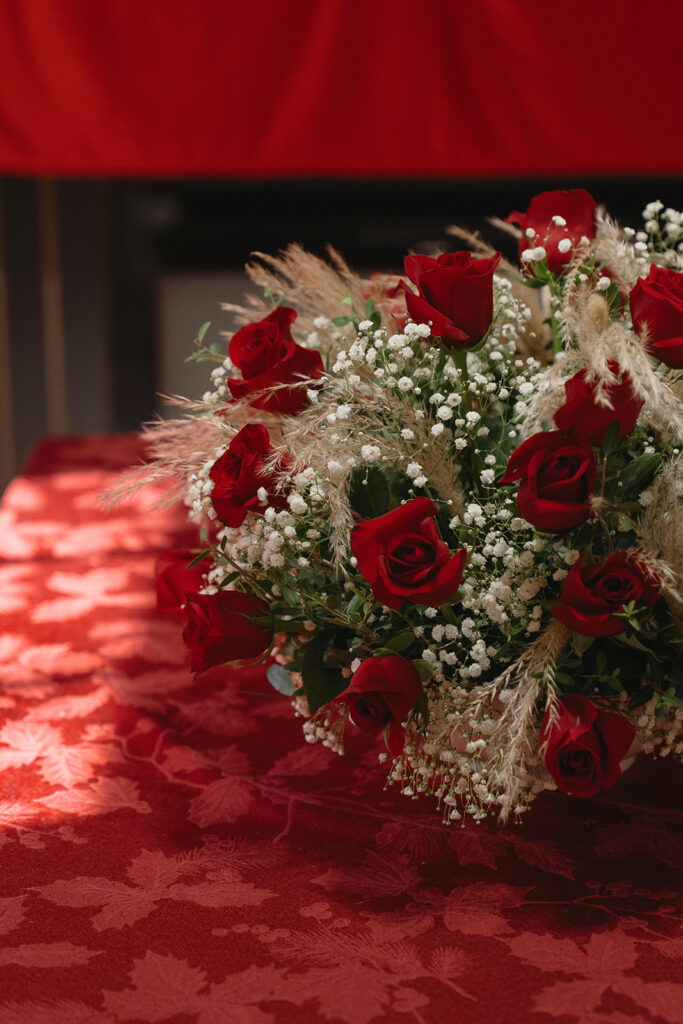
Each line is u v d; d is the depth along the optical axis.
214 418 1.29
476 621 1.23
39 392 4.26
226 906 1.24
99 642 1.62
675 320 1.20
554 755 1.19
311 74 2.59
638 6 2.44
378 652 1.21
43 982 1.17
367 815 1.33
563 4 2.46
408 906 1.24
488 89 2.56
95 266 4.11
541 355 1.38
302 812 1.34
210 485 1.24
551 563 1.23
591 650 1.23
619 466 1.22
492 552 1.22
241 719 1.47
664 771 1.37
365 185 4.00
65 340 4.20
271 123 2.65
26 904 1.24
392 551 1.16
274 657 1.50
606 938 1.21
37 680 1.54
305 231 4.07
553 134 2.56
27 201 4.02
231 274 4.13
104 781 1.38
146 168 2.70
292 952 1.19
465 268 1.22
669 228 1.33
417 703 1.23
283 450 1.23
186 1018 1.14
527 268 1.33
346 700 1.20
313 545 1.25
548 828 1.32
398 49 2.55
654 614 1.23
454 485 1.25
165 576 1.34
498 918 1.23
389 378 1.25
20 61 2.62
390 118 2.61
